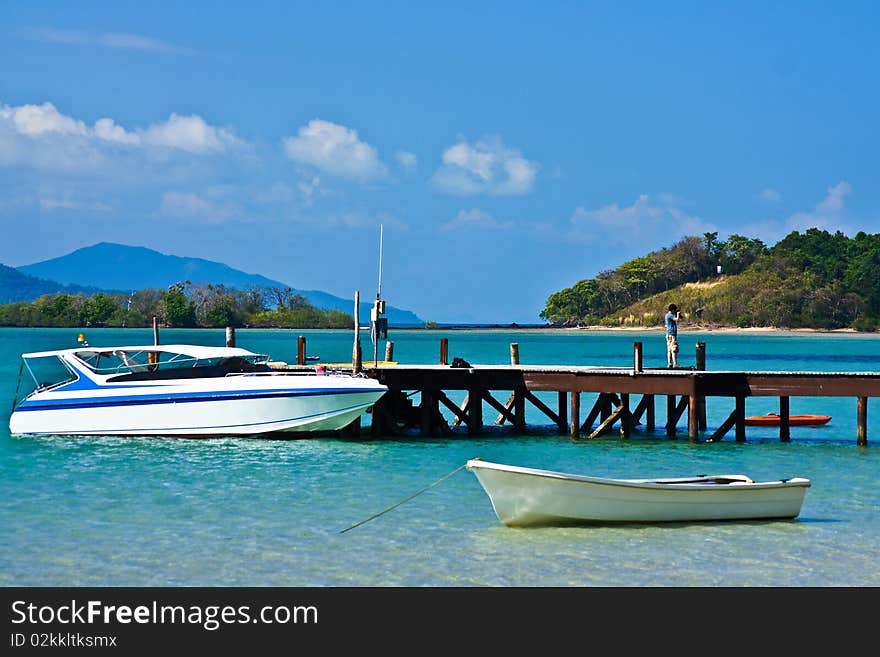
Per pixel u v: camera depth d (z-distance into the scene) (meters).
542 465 28.61
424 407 33.44
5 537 20.14
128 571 18.27
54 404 31.77
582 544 19.92
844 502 23.84
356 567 18.53
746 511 21.66
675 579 18.12
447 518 21.81
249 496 23.83
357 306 33.28
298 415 31.50
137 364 32.78
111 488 24.66
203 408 31.42
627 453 30.86
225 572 18.25
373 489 24.69
